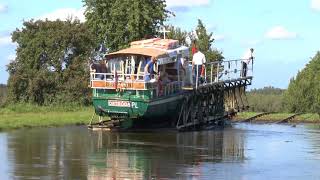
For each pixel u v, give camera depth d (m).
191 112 35.34
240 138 29.73
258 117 44.62
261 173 18.81
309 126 39.06
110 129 32.09
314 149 25.25
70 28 49.62
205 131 34.12
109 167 19.09
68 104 47.09
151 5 50.66
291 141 28.53
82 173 17.88
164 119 33.22
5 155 21.14
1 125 31.12
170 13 51.91
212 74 40.28
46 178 16.94
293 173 18.94
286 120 43.31
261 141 28.39
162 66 32.47
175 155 22.42
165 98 31.81
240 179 17.67
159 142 26.88
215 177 17.84
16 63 49.28
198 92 35.78
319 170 19.55
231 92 41.88
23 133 28.69
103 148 23.94
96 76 31.14
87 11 51.34
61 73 48.62
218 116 39.69
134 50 32.16
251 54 43.03
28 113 40.03
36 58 48.69
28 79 47.56
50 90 47.91
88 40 50.34
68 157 21.05
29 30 50.00
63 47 49.25
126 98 30.30
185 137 29.70
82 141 26.12
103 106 30.89
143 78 30.22
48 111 42.94
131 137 28.72
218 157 22.19
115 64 31.73
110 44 50.66
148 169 18.95
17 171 17.91
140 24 49.53
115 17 50.19
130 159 21.02
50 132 29.56
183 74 34.34
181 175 18.02
